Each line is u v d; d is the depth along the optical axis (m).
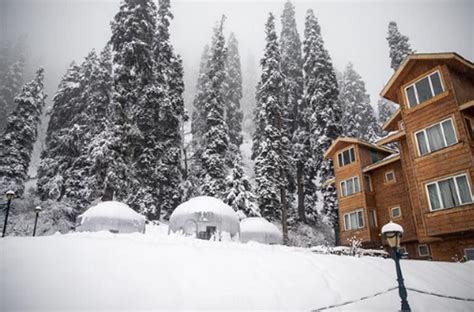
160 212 28.50
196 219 15.88
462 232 15.41
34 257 5.69
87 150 29.44
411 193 19.02
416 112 18.14
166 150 29.03
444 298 8.42
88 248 6.40
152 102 27.36
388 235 7.78
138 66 26.81
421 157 17.45
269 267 7.46
